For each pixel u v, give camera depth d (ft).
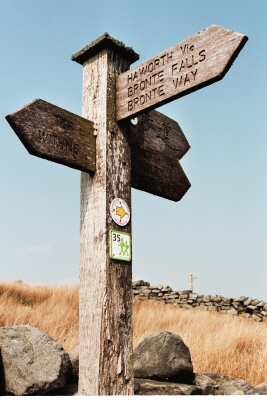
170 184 11.16
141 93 8.83
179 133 11.98
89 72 9.80
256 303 39.58
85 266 8.48
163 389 10.76
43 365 9.85
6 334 10.32
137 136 10.28
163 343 12.31
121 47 9.73
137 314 29.89
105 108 9.09
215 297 41.70
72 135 8.45
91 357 7.77
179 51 8.27
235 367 16.12
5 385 9.51
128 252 8.70
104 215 8.38
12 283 30.83
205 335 21.65
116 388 7.71
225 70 7.38
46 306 26.23
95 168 8.87
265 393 12.16
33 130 7.61
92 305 8.09
